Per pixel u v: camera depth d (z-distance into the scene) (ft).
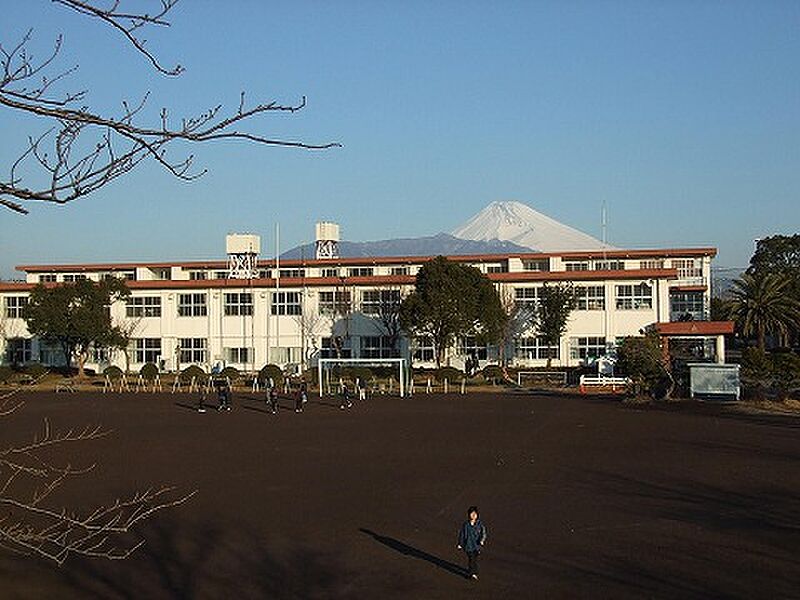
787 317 187.73
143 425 96.84
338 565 37.47
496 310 160.45
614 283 174.29
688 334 154.81
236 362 184.24
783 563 36.47
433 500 51.65
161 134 13.19
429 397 134.92
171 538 42.88
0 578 36.14
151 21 12.80
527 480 58.18
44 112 12.59
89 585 35.22
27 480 60.95
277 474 62.34
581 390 141.49
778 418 98.37
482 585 34.09
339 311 182.29
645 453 70.49
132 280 194.49
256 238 189.67
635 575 35.04
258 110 13.65
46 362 188.55
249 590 34.09
